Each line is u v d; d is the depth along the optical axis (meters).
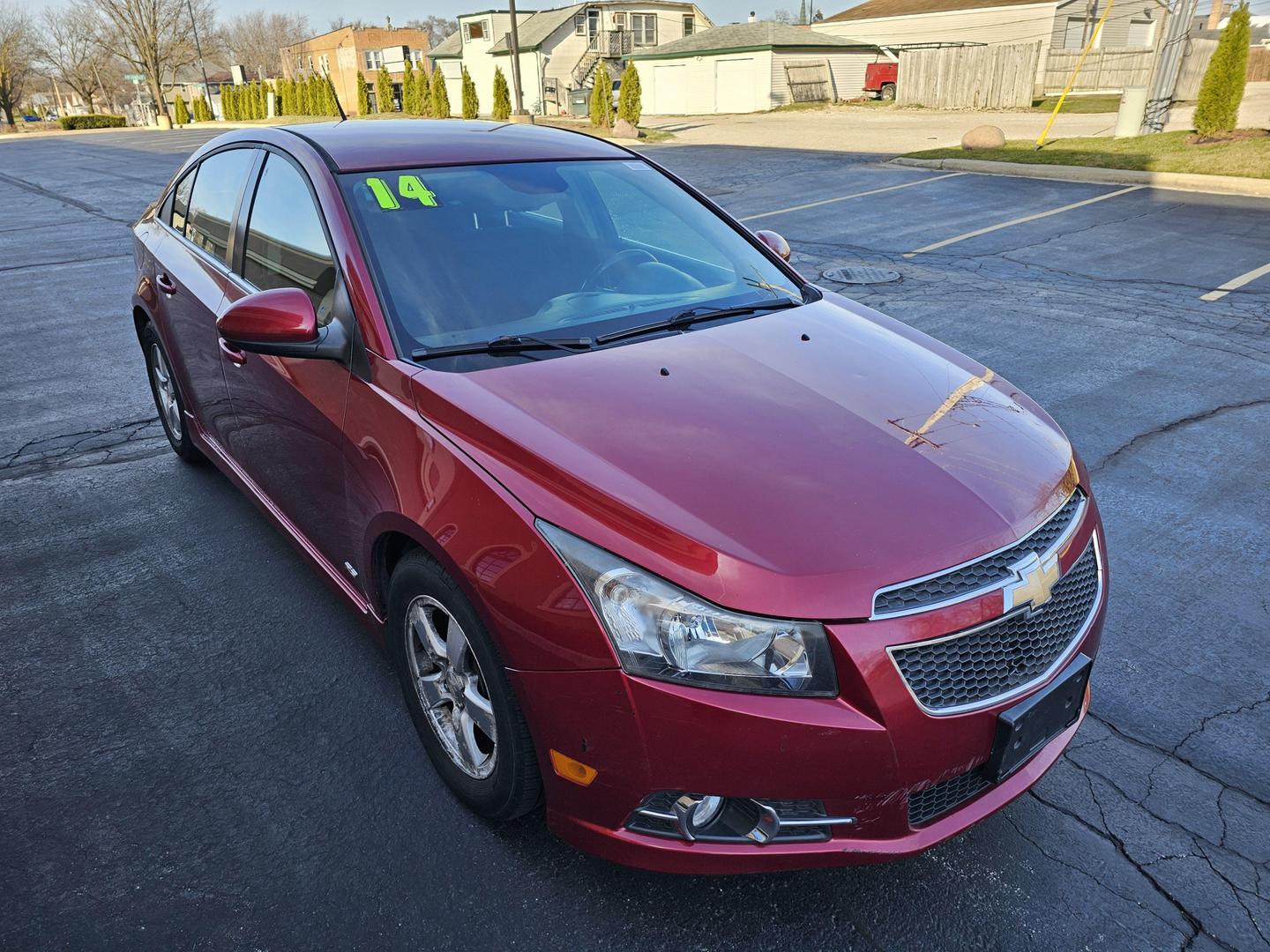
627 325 2.89
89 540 4.07
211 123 60.16
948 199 13.12
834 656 1.90
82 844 2.46
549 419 2.30
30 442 5.20
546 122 34.47
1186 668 3.19
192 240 4.09
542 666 2.03
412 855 2.43
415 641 2.58
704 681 1.90
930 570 1.98
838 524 2.02
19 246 11.52
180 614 3.51
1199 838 2.50
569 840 2.18
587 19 45.03
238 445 3.74
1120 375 5.97
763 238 3.85
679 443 2.24
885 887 2.34
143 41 69.00
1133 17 43.69
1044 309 7.52
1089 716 2.97
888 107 34.62
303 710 2.99
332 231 2.89
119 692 3.08
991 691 2.04
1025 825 2.54
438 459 2.31
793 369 2.68
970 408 2.57
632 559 1.95
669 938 2.19
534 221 3.18
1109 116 25.98
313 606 3.56
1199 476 4.59
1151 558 3.88
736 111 37.84
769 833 1.98
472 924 2.23
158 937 2.19
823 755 1.90
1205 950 2.17
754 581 1.90
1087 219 11.30
